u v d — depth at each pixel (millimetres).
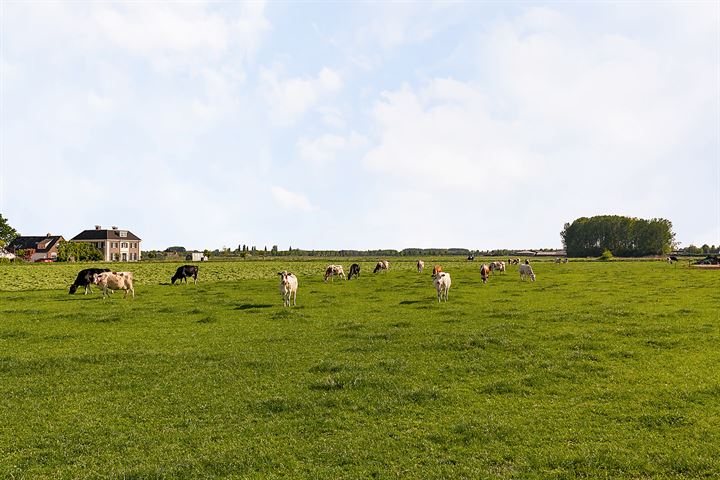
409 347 19344
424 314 28172
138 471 9414
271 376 15758
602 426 11258
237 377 15695
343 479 9109
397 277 61250
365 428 11445
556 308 29750
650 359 16953
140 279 63344
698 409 12094
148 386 14852
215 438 11062
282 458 9977
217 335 22672
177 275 54406
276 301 35500
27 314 29172
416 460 9789
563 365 16266
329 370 16219
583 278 56781
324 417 12180
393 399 13273
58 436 11188
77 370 16734
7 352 19547
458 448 10273
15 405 13266
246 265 104500
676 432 10805
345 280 56531
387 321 25750
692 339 19906
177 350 19578
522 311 28297
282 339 21453
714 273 63156
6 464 9875
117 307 32375
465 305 31891
